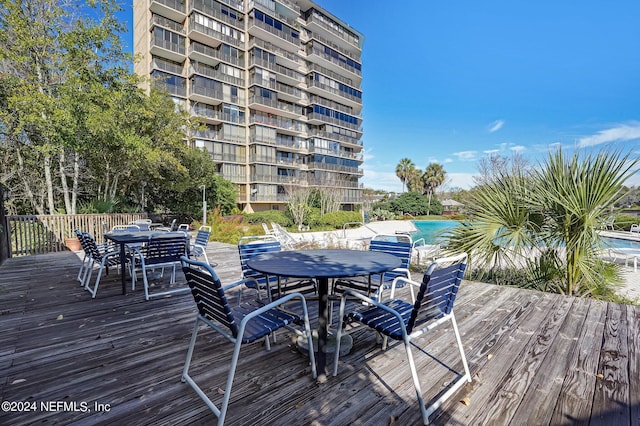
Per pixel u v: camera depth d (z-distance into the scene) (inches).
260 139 977.5
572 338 99.6
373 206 1343.5
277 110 1019.9
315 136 1120.8
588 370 80.4
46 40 339.9
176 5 853.2
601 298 155.9
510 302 135.3
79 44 356.8
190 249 213.0
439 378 77.1
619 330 105.5
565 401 67.8
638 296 184.1
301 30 1094.4
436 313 72.1
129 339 99.7
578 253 146.4
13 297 145.6
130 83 402.9
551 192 147.2
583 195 136.9
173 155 495.5
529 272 164.6
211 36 885.8
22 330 107.0
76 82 342.3
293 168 1090.7
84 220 326.3
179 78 869.2
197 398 69.1
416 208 1316.4
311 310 124.7
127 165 451.5
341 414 63.6
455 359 86.7
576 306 130.0
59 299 142.8
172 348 93.2
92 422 61.5
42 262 239.9
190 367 82.2
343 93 1221.7
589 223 138.8
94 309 129.1
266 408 65.4
